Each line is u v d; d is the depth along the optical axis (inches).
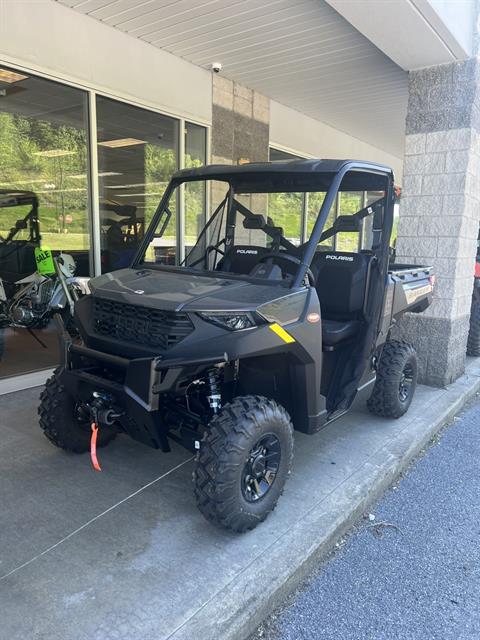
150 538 94.9
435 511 116.1
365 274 131.9
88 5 169.3
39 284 197.6
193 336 90.0
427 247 195.3
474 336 247.4
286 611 84.0
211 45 203.3
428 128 190.5
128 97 198.8
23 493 109.1
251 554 91.1
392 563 97.2
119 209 211.6
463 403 188.9
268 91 266.2
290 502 109.3
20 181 196.4
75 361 106.7
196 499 92.6
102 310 104.4
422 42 167.0
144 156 217.5
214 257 140.5
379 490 121.3
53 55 170.4
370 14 150.6
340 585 90.7
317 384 108.2
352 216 129.0
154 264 127.0
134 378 90.7
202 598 79.8
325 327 125.7
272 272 107.0
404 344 158.4
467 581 92.7
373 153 419.5
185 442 100.4
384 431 150.7
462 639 78.8
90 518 100.7
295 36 193.0
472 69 179.6
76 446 122.7
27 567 85.7
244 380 109.9
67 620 74.5
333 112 309.0
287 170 114.0
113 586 81.8
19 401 165.0
